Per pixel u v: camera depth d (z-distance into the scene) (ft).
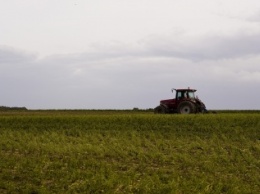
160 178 52.60
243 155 66.33
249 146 73.82
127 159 63.82
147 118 97.50
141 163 60.64
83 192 45.75
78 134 89.04
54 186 48.32
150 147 73.61
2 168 57.21
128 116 98.84
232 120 94.99
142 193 45.55
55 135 83.92
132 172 54.39
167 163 62.44
